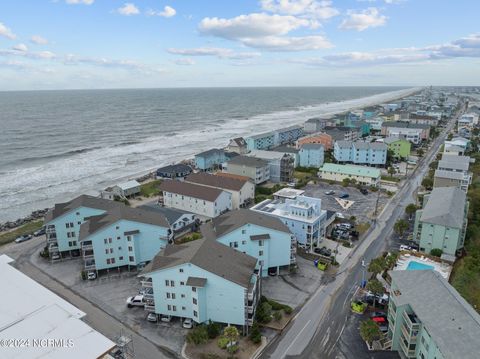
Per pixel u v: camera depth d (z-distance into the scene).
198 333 44.47
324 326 49.00
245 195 97.06
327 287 58.34
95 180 127.94
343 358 43.06
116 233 61.28
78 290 57.69
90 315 51.31
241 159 120.25
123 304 53.97
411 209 87.00
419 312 39.53
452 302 39.16
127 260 63.19
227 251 52.88
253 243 60.16
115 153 171.25
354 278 60.91
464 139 162.12
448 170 108.06
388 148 151.38
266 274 61.59
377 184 113.19
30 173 135.38
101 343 34.88
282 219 72.12
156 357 43.28
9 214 97.94
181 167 129.75
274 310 51.78
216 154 138.50
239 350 44.53
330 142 163.62
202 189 91.06
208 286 46.94
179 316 49.28
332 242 74.50
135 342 45.88
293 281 60.19
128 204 99.56
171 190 94.06
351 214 90.12
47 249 70.50
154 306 50.06
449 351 33.38
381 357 42.66
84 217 69.00
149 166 148.12
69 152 169.75
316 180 120.19
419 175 126.88
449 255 66.00
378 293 53.75
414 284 43.94
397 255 65.69
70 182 125.44
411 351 40.84
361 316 51.09
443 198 75.50
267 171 119.12
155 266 48.97
